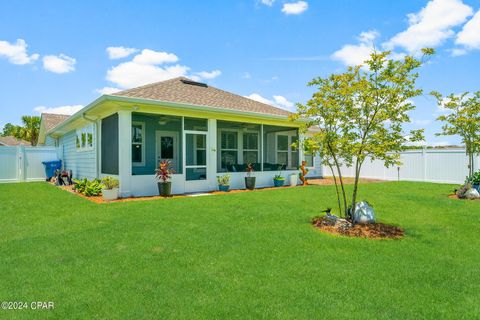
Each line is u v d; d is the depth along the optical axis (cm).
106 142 1099
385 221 643
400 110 542
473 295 314
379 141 557
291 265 388
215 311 275
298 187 1270
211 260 404
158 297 301
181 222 607
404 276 359
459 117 952
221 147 1295
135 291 314
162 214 678
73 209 744
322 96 586
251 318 264
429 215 701
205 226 578
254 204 811
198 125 1158
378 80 554
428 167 1532
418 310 282
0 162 1627
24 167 1691
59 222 608
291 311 276
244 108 1259
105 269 371
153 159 1193
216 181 1157
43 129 2484
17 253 429
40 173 1736
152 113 1019
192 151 1140
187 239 494
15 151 1669
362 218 607
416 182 1490
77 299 296
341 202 858
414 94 537
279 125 1388
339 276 356
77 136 1526
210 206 777
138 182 982
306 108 611
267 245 468
